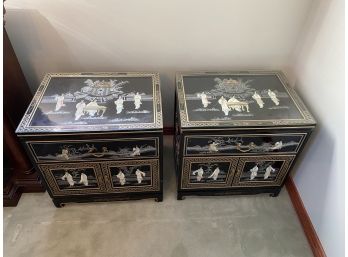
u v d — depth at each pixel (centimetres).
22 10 123
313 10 125
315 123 114
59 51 139
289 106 122
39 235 131
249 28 134
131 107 118
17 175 141
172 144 173
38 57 140
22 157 133
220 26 133
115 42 136
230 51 142
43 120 111
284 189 153
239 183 139
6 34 116
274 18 131
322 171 121
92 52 140
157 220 138
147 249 128
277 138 118
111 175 128
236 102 122
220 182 138
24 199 145
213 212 142
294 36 137
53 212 140
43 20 127
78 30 131
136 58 143
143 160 123
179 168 129
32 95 148
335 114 110
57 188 132
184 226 136
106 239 131
